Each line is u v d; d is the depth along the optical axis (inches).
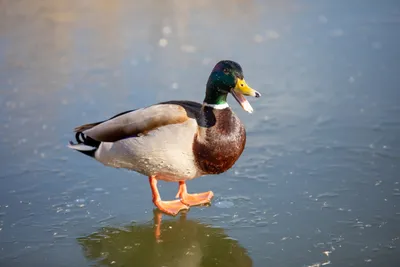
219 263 296.5
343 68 550.0
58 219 339.9
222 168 319.0
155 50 599.2
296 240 311.3
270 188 366.3
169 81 529.7
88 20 676.1
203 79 530.6
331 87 513.0
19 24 664.4
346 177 374.0
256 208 344.8
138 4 725.9
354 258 293.1
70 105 491.2
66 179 385.4
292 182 371.9
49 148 426.3
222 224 330.0
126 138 322.7
